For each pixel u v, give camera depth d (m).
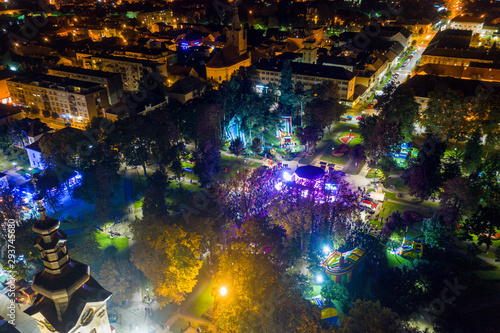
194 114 137.75
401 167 130.12
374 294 73.81
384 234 93.00
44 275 23.59
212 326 57.00
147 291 78.00
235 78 155.88
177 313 74.19
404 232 95.19
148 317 73.50
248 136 149.75
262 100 150.00
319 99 145.75
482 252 90.44
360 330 52.44
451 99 130.62
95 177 108.31
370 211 106.25
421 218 102.12
